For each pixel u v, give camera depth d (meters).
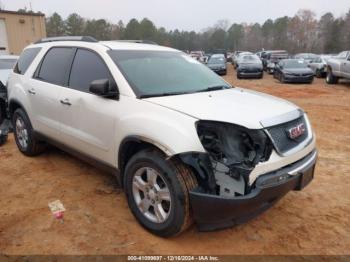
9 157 5.32
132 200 3.31
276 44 91.50
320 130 7.57
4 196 3.97
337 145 6.30
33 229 3.27
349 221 3.51
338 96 13.16
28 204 3.77
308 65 19.70
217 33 103.38
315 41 84.94
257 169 2.70
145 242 3.08
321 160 5.39
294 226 3.41
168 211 2.99
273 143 2.80
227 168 2.76
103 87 3.30
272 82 19.17
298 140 3.12
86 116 3.71
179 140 2.74
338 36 76.00
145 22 83.00
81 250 2.96
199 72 4.28
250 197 2.64
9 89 5.39
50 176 4.55
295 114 3.20
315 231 3.32
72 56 4.15
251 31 104.56
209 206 2.73
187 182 2.79
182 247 3.03
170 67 4.02
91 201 3.84
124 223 3.39
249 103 3.26
